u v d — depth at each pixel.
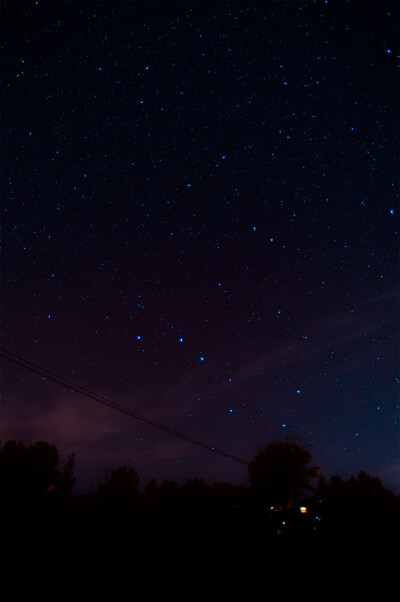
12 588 9.69
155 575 12.45
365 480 33.47
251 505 30.34
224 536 22.06
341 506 31.08
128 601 9.26
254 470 32.97
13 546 15.02
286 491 31.59
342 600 9.31
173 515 23.56
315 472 32.34
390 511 30.72
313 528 27.23
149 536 19.84
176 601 9.43
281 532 25.31
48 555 14.37
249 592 10.37
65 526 18.69
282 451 32.62
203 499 27.59
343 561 15.77
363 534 25.27
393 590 10.33
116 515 21.47
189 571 13.44
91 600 9.20
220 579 12.05
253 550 18.98
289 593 10.17
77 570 12.46
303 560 16.17
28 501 19.12
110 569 12.98
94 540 17.75
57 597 9.24
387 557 16.70
